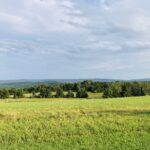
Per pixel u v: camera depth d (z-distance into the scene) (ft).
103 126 100.32
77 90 372.99
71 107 139.44
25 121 107.55
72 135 93.61
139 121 104.88
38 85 419.95
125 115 114.11
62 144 85.40
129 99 188.85
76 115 115.55
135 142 84.48
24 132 96.58
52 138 91.30
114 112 120.26
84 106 142.72
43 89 376.48
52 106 147.74
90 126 100.78
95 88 407.64
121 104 149.38
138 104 148.25
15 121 107.96
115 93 332.80
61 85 418.51
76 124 103.19
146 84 345.92
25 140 90.27
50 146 83.82
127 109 127.54
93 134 94.07
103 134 93.45
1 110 129.29
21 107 144.87
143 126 99.40
